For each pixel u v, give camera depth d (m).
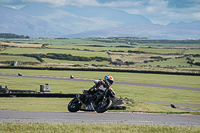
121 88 94.88
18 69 157.62
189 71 144.25
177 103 70.06
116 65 195.25
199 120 18.02
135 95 81.25
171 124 15.93
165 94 84.50
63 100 61.97
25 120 16.14
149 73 141.50
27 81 110.06
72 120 16.41
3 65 167.62
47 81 110.56
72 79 117.62
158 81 114.19
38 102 56.19
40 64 181.75
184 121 17.33
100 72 144.88
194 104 69.12
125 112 22.98
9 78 118.94
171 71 140.75
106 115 19.47
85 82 109.00
